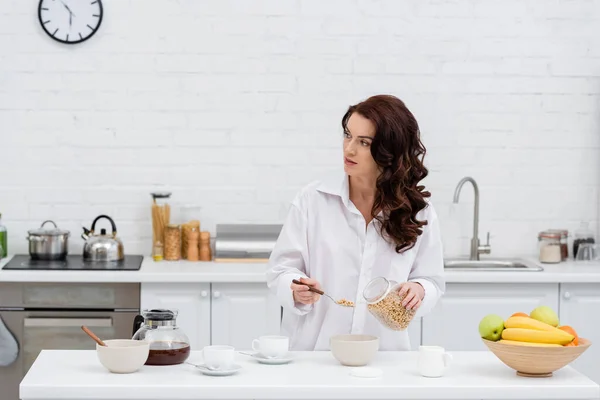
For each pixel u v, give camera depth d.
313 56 5.19
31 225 5.18
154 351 2.73
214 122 5.20
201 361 2.82
